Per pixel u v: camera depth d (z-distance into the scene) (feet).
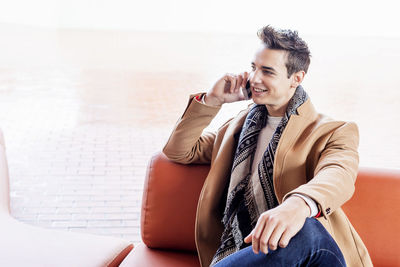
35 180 13.10
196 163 6.24
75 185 12.95
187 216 6.08
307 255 3.99
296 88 5.50
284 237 3.78
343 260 4.05
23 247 5.75
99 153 15.75
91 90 26.61
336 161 4.84
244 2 75.15
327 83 31.81
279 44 5.14
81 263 5.57
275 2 75.97
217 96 5.72
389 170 5.93
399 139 19.31
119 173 14.07
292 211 3.94
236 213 5.37
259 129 5.60
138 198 12.35
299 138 5.31
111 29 69.72
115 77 31.40
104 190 12.73
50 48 44.75
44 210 11.32
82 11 69.67
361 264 5.05
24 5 65.82
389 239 5.71
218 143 6.03
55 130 18.10
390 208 5.70
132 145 16.89
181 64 38.75
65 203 11.77
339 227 5.09
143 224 6.21
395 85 32.12
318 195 4.16
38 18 67.21
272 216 3.85
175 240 6.14
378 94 28.68
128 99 24.81
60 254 5.72
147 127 19.43
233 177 5.50
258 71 5.33
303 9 76.95
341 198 4.42
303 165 5.20
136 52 45.24
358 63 42.75
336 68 39.06
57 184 12.93
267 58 5.22
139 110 22.43
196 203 6.06
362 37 71.00
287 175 5.19
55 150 15.72
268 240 3.76
